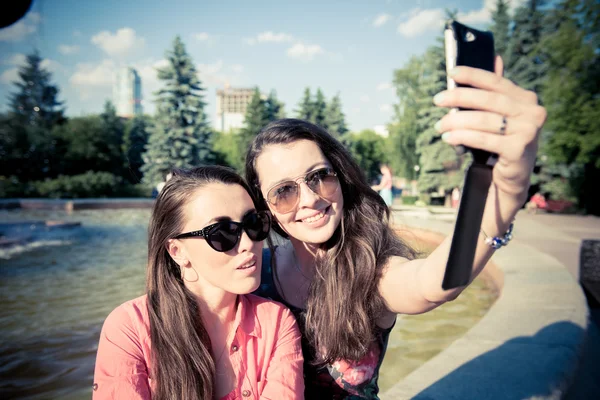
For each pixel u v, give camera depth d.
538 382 2.50
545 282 5.12
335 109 42.09
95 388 1.41
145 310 1.53
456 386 2.49
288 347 1.55
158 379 1.42
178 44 31.86
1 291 6.50
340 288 1.56
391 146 38.47
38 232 13.18
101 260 9.11
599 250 5.75
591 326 3.93
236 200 1.46
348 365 1.62
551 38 20.61
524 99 0.79
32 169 35.41
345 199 1.72
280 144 1.63
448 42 0.80
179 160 29.89
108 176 32.62
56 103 36.59
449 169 28.64
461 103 0.79
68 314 5.40
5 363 3.96
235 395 1.49
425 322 4.96
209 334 1.54
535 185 27.05
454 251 0.83
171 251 1.50
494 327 3.48
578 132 20.19
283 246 2.03
